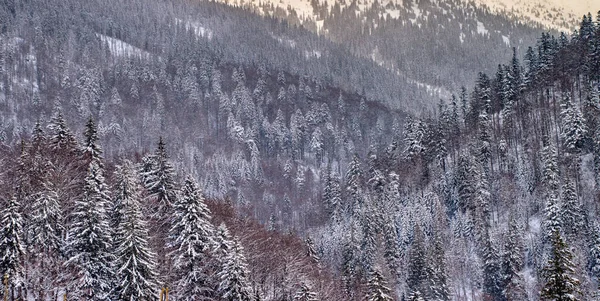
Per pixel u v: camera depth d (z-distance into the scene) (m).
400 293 86.00
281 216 135.50
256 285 59.62
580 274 73.38
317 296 62.25
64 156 67.62
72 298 48.25
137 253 46.00
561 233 81.56
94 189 50.91
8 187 60.56
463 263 90.38
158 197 61.59
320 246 106.06
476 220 94.62
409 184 115.69
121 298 45.47
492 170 107.00
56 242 52.16
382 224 97.06
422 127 127.00
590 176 92.06
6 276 45.56
